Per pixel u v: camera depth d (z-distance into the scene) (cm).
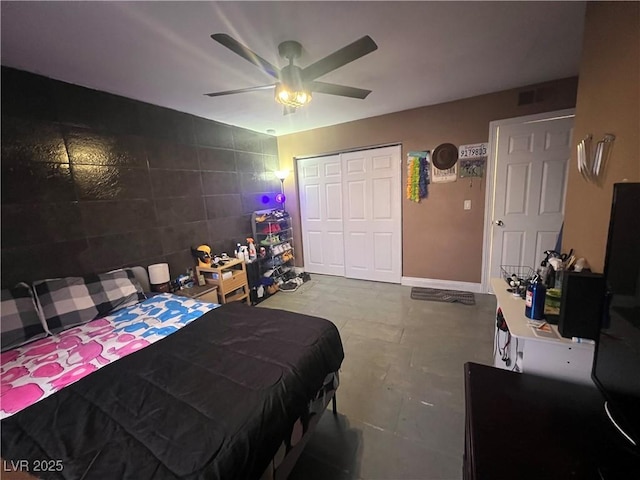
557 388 100
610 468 69
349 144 391
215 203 346
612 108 120
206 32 161
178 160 300
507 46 196
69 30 153
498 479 68
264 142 425
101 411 105
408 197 366
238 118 336
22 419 103
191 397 109
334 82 247
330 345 154
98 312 207
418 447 147
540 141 291
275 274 417
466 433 91
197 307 218
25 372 142
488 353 225
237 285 327
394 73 233
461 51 201
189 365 130
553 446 77
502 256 330
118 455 85
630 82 107
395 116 354
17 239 192
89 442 91
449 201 346
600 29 132
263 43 175
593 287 112
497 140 307
